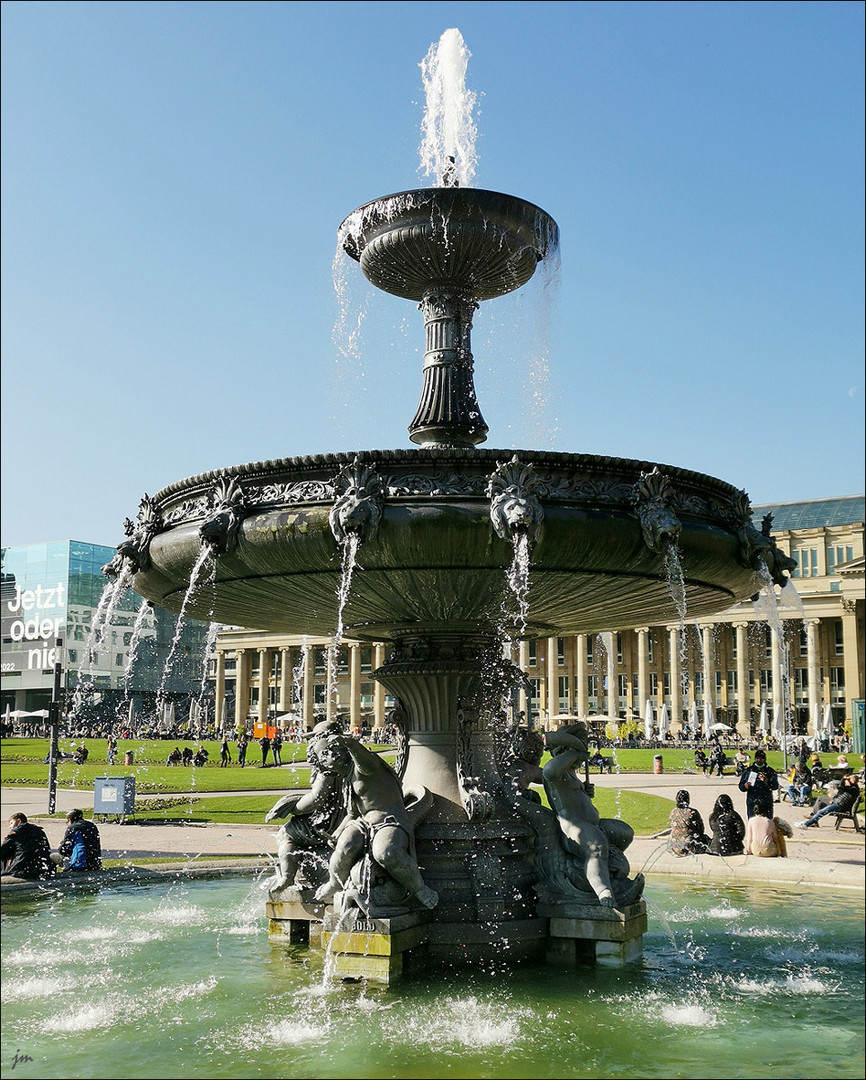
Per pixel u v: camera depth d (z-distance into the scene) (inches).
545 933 304.5
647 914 353.4
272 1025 237.3
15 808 992.2
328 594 295.0
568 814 310.8
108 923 364.5
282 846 328.2
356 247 354.3
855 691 3248.0
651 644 3853.3
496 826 315.9
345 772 302.8
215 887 454.9
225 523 275.3
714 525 298.4
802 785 984.9
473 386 352.8
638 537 271.0
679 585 287.9
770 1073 208.5
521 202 331.0
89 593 3747.5
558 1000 260.4
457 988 271.1
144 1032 232.5
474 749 333.4
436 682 335.0
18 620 3759.8
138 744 2588.6
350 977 273.4
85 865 478.3
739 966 297.3
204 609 344.5
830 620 3555.6
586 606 316.8
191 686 3789.4
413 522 255.4
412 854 295.0
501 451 263.6
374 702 3646.7
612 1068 210.4
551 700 3681.1
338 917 282.7
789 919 369.7
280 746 2041.1
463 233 327.9
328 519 260.4
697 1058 216.7
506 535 253.3
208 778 1561.3
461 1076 204.5
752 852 495.8
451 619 314.8
